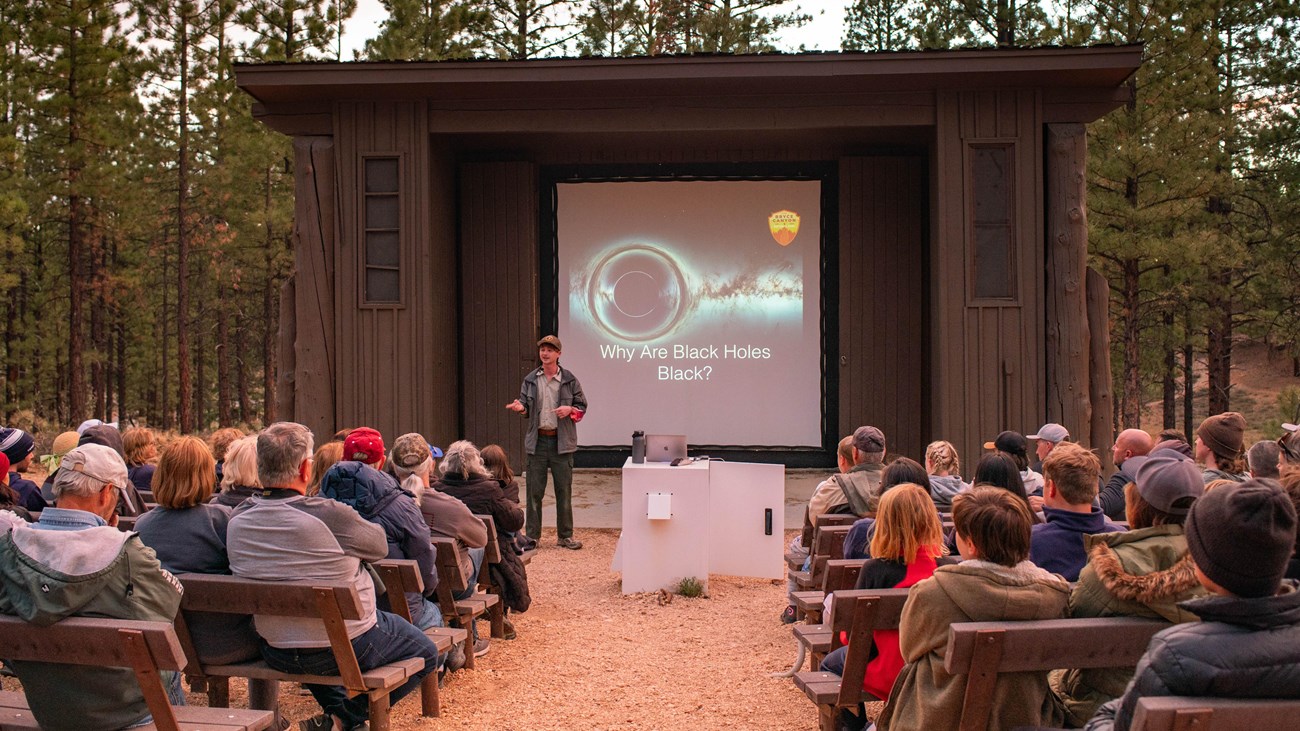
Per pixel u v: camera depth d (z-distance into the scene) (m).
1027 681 2.74
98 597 2.78
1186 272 17.38
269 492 3.54
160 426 31.03
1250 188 19.97
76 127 19.81
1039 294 9.11
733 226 11.54
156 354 30.98
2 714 3.04
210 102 22.31
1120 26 16.80
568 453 8.05
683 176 11.54
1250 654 1.98
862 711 3.62
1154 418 29.62
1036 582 2.79
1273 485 2.01
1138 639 2.69
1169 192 15.98
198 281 29.14
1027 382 9.11
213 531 3.58
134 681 2.90
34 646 2.75
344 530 3.53
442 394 10.35
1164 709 1.94
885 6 22.50
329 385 9.46
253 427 27.30
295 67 8.92
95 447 2.97
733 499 6.95
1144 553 2.84
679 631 5.72
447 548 4.61
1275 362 32.88
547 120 9.40
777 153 11.46
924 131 10.34
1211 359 19.94
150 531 3.55
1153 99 16.53
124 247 26.89
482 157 11.46
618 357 11.64
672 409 11.62
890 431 11.32
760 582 6.87
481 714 4.31
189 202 24.75
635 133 9.62
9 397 22.84
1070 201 9.10
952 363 9.14
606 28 21.92
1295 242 19.38
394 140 9.40
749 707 4.42
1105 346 9.36
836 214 11.46
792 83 9.03
